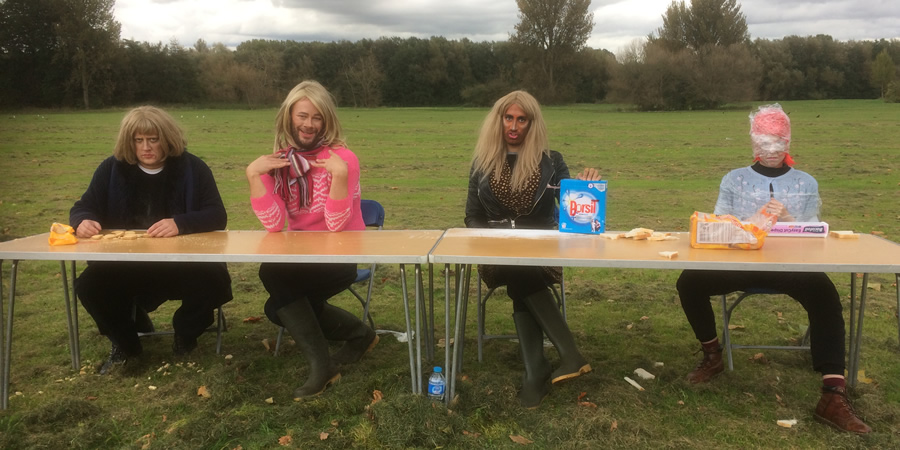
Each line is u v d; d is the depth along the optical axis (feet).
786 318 15.29
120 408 10.57
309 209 12.03
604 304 16.49
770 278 10.76
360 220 12.30
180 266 12.00
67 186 36.06
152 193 12.42
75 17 176.96
